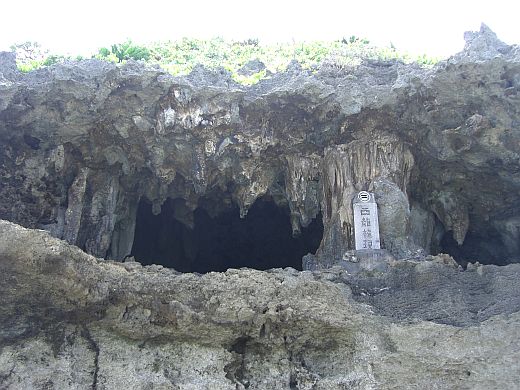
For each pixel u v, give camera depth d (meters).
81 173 18.06
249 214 21.53
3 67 16.97
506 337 13.84
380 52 22.59
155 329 13.62
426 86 16.50
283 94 17.14
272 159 18.56
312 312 13.97
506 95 16.19
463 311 14.66
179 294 13.83
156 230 21.56
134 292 13.52
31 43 21.83
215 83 17.36
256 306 13.83
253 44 28.06
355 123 17.67
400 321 14.49
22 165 17.55
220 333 13.90
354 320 14.23
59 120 17.05
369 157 17.84
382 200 17.11
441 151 17.59
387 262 16.12
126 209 19.22
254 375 14.12
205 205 20.66
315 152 18.42
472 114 16.77
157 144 17.77
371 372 13.94
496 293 15.03
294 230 18.92
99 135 17.77
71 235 17.48
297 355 14.40
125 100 17.00
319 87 17.00
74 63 16.94
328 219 17.88
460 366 13.77
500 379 13.48
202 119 17.11
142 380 13.45
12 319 13.10
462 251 20.72
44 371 13.06
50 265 12.33
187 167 18.28
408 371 13.88
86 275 12.97
